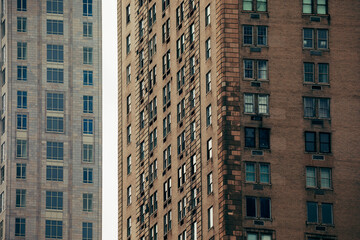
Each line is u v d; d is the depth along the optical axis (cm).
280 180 12412
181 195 13525
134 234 14938
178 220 13562
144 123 14825
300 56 12744
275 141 12506
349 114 12675
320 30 12838
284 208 12350
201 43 13250
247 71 12650
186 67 13650
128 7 15750
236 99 12569
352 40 12838
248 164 12412
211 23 13025
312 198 12419
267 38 12744
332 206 12438
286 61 12706
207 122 12912
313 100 12662
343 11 12888
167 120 14112
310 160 12506
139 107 15062
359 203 12475
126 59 15675
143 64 15012
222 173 12406
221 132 12531
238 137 12469
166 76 14238
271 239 12275
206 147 12888
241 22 12744
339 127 12631
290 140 12525
